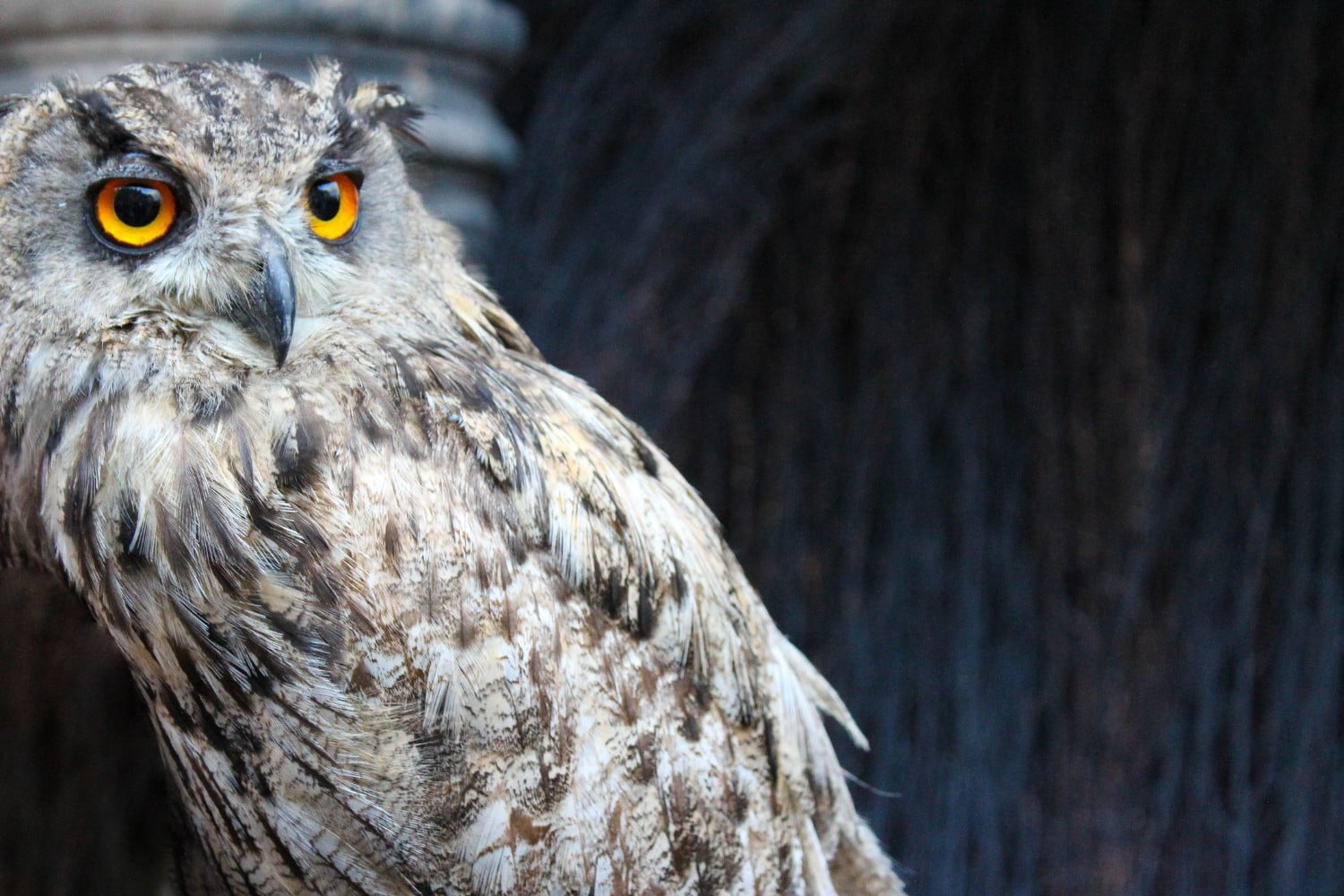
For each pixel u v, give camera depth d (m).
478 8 6.47
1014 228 9.11
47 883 5.10
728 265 8.70
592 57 8.87
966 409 9.20
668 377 8.62
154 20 5.70
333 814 3.90
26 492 4.07
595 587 4.02
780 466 9.37
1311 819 8.76
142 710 4.96
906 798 9.02
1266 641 8.92
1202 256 8.82
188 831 5.05
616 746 4.00
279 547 3.63
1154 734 8.93
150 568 3.71
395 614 3.64
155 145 3.67
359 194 4.10
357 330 3.92
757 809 4.43
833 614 9.29
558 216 8.68
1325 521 8.79
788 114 8.70
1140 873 8.79
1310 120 8.62
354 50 6.04
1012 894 8.88
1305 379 8.77
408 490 3.69
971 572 9.14
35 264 3.75
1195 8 8.60
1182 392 8.88
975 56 8.85
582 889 3.94
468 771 3.77
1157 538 8.94
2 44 5.84
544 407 4.26
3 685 4.84
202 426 3.70
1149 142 8.77
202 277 3.71
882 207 9.16
